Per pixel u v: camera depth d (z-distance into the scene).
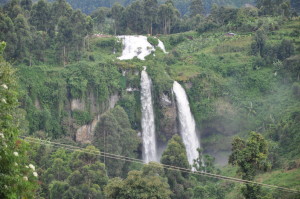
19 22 108.94
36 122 99.94
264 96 124.94
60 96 107.31
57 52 118.50
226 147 121.44
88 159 81.06
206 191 85.19
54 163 79.38
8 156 30.36
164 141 119.38
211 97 124.88
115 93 117.12
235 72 132.00
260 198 67.56
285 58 132.00
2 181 29.75
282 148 100.69
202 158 109.69
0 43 34.06
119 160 94.12
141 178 71.75
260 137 71.06
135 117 117.75
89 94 112.44
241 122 120.62
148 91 119.88
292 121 106.75
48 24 128.75
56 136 104.12
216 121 122.25
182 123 120.50
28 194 32.94
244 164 69.19
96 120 112.81
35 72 107.06
